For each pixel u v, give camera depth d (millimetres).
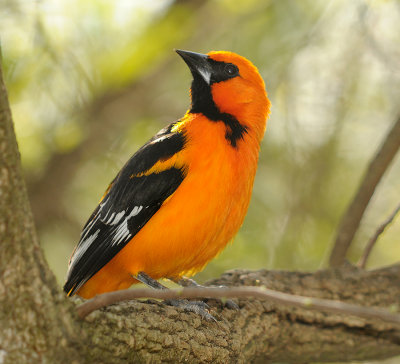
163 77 15164
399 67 12891
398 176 13688
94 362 5488
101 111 14680
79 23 12703
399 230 13492
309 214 13086
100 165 14812
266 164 14000
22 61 12258
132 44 13516
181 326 6617
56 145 13820
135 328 5957
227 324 7527
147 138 14695
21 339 5031
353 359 8867
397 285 9008
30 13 12039
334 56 13547
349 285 8930
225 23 14836
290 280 8891
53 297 5168
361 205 9500
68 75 13055
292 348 8617
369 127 13664
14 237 5016
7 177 4969
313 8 13984
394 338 8711
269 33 14188
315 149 13258
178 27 14195
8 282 5008
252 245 12961
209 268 12906
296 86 13531
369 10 12711
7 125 4953
